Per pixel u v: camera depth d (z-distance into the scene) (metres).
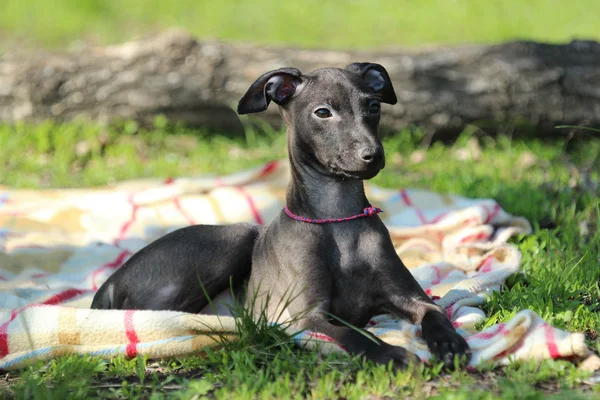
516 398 5.88
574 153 13.65
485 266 9.17
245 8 25.53
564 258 9.02
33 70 15.04
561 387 6.18
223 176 12.17
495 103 14.55
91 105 15.18
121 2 25.98
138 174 13.88
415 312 7.23
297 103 7.49
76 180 13.81
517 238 10.17
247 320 6.97
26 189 12.42
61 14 24.66
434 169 13.84
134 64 15.07
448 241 10.12
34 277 9.61
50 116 15.24
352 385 6.24
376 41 22.81
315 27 23.97
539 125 14.72
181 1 26.05
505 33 22.86
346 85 7.29
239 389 6.27
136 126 15.38
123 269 8.20
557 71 14.36
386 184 12.93
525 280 8.78
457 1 25.36
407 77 14.55
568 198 11.07
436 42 22.56
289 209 7.63
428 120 14.74
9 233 10.78
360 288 7.44
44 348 7.17
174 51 15.01
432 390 6.22
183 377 6.79
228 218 11.28
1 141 14.77
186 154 14.92
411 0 25.91
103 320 7.18
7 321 7.53
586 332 7.37
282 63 14.83
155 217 11.32
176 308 7.94
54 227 11.18
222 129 15.62
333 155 7.15
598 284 8.54
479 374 6.49
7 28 23.73
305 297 7.23
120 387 6.61
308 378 6.51
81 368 6.82
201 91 14.95
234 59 15.01
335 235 7.44
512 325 6.66
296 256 7.38
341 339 6.77
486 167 13.67
